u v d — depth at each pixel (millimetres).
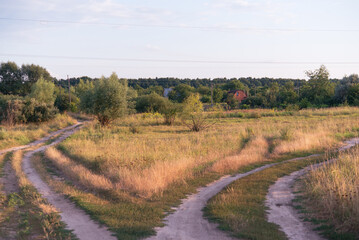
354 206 6633
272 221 7078
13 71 75250
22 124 37844
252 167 14211
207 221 7094
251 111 46938
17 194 9438
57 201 9172
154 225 6789
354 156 12125
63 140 25781
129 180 10445
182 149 17266
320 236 6125
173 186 10570
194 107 31875
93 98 34719
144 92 102938
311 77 65562
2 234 6180
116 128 31844
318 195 8414
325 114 40406
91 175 11648
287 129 22234
